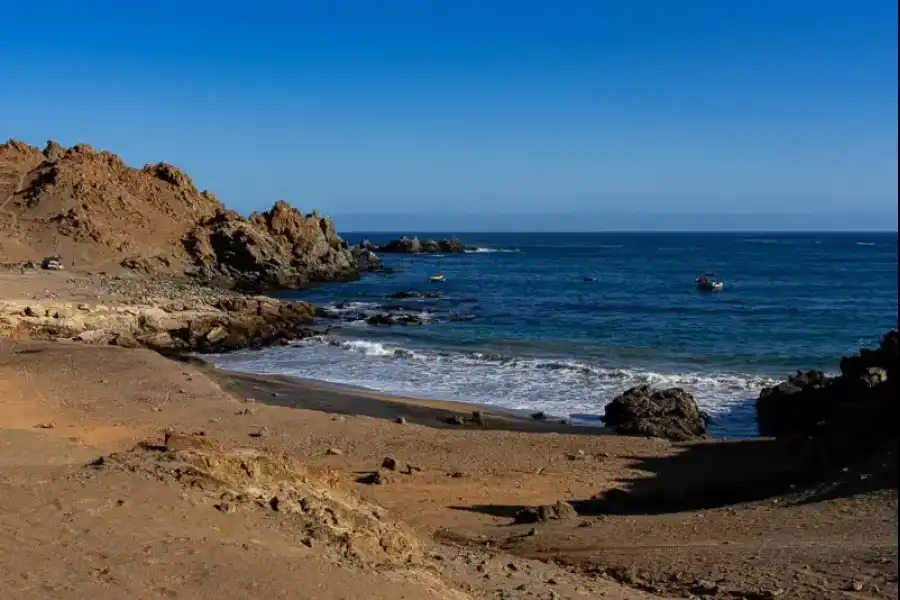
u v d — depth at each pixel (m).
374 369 35.84
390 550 8.66
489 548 12.07
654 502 15.98
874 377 16.95
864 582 8.03
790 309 60.06
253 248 75.25
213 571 6.66
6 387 25.02
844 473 14.10
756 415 27.09
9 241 66.94
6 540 6.75
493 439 21.83
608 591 8.90
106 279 58.34
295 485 9.52
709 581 8.91
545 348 41.62
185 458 9.22
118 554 6.73
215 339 43.41
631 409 24.89
